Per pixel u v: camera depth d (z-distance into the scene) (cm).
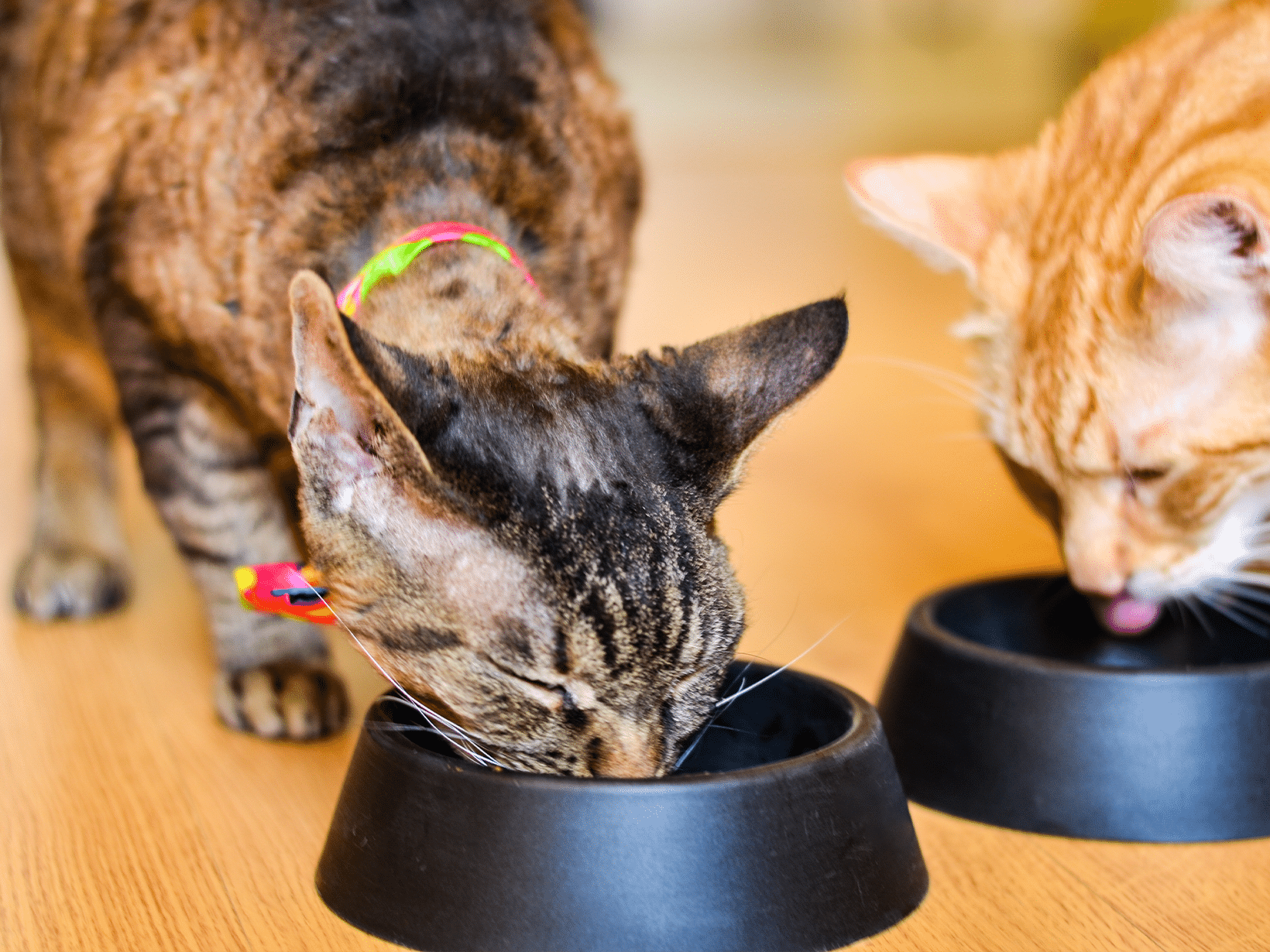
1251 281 65
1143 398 68
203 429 74
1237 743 63
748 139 345
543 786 55
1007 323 74
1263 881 61
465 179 69
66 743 72
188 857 63
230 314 70
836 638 82
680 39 388
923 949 58
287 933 58
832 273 205
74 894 61
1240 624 75
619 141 79
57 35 79
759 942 55
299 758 71
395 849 57
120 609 87
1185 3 171
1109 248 70
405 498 57
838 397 141
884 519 101
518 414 59
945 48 368
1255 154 67
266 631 75
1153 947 58
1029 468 74
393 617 59
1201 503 69
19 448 126
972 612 73
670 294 188
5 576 91
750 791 56
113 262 73
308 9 71
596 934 55
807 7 392
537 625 57
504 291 65
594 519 58
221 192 70
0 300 236
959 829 65
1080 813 64
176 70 73
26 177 83
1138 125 73
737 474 61
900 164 78
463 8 73
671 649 59
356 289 65
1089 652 75
